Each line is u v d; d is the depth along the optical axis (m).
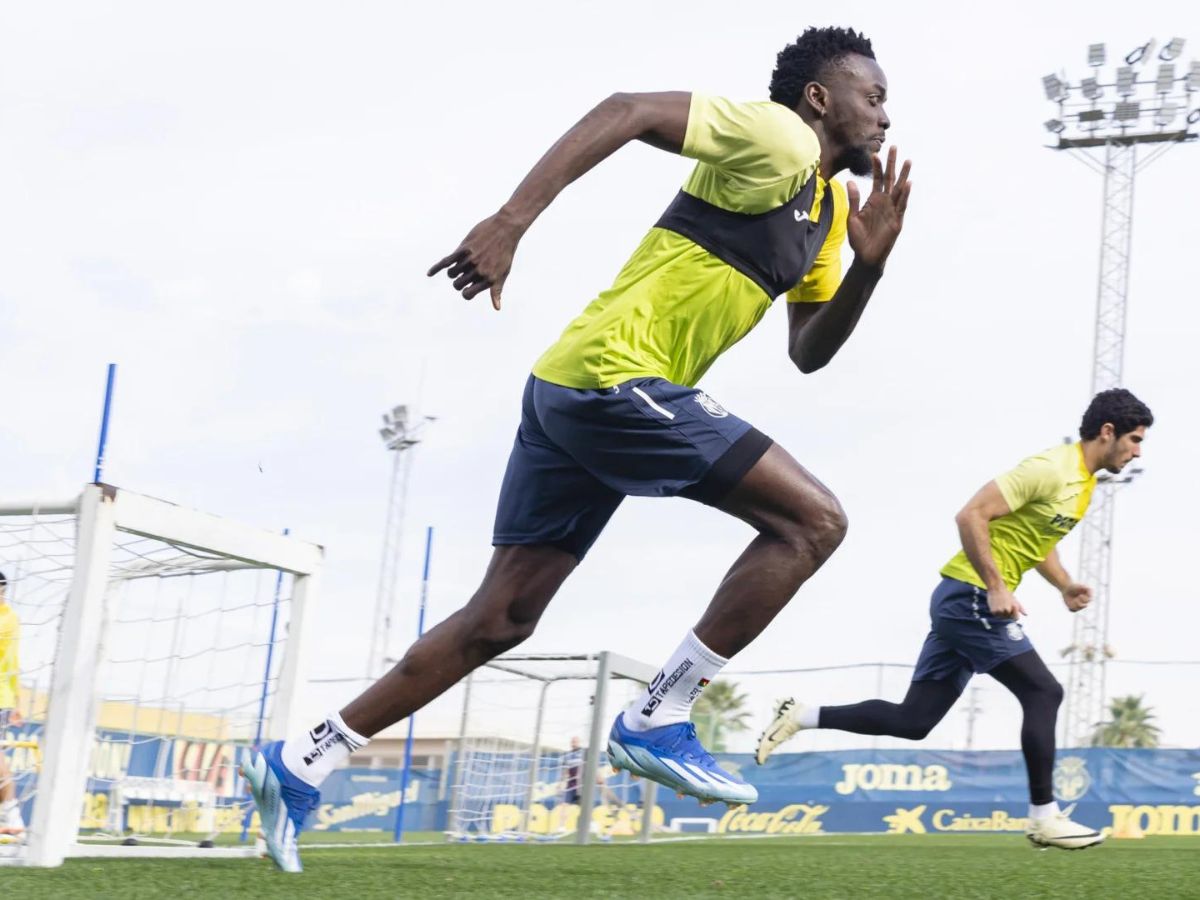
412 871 3.64
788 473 2.82
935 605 5.69
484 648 3.21
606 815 11.30
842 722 5.98
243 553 4.24
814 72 3.06
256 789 3.22
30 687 3.99
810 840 10.51
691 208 2.95
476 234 2.58
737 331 3.00
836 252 3.39
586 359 2.86
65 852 3.69
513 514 3.17
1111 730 13.56
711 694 14.82
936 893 2.98
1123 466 5.36
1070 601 5.78
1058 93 27.09
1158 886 3.28
